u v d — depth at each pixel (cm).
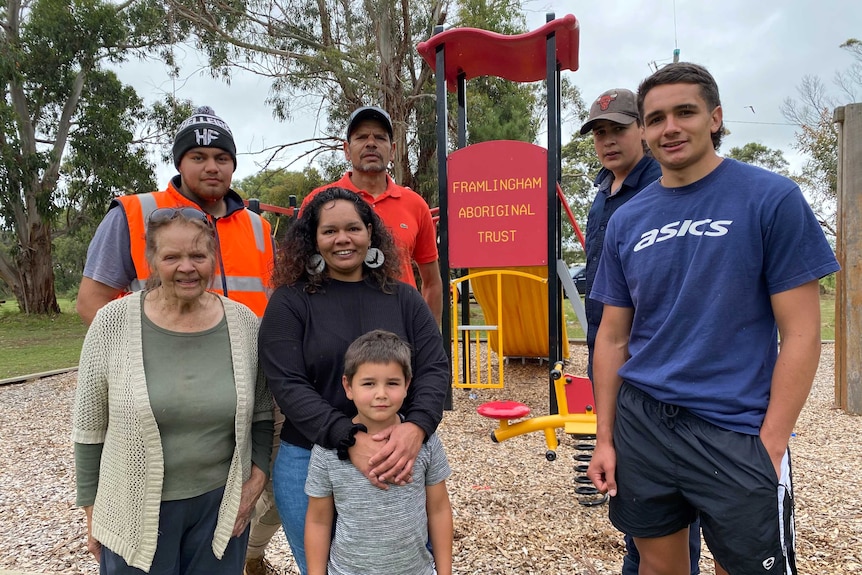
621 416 185
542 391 679
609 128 294
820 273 155
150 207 225
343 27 1622
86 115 1958
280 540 315
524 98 1745
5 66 1803
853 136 521
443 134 543
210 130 225
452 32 523
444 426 536
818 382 700
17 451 504
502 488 376
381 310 197
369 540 172
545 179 521
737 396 162
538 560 282
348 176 353
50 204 1992
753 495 157
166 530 176
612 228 192
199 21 1543
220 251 232
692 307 167
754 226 160
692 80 166
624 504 184
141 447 170
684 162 168
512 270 586
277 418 232
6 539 327
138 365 172
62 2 1889
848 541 287
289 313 190
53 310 2194
